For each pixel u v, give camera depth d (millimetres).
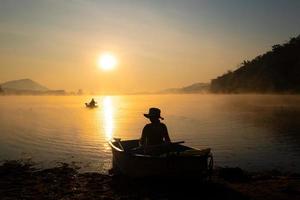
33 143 22734
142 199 9391
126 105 94312
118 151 12141
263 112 55219
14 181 11875
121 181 11414
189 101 115500
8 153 19031
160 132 11258
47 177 12469
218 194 9648
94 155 18078
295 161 16688
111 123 38656
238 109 64188
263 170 14781
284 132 28281
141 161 10688
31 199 9633
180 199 9297
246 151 19312
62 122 40000
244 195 9492
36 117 48875
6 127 33969
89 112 61594
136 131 30578
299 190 9906
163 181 10703
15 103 107000
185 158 10320
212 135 26516
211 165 10680
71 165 15578
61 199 9586
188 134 27172
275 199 9086
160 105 86688
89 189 10586
